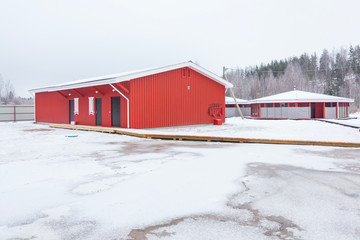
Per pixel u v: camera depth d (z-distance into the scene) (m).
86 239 3.00
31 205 4.04
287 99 31.84
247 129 17.33
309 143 10.45
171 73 18.67
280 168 6.42
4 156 8.07
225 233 3.12
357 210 3.80
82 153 8.61
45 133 15.53
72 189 4.79
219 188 4.84
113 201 4.19
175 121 19.00
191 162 7.14
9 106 28.80
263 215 3.64
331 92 78.00
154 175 5.76
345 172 6.00
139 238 3.01
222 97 23.05
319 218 3.53
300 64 102.19
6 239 3.01
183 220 3.49
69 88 20.25
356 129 17.02
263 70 108.25
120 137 13.45
